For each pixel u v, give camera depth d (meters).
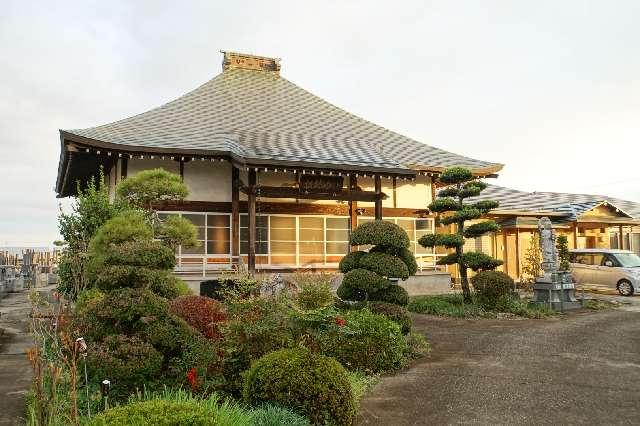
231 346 6.21
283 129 20.09
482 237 22.28
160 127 17.81
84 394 5.07
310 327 7.56
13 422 4.98
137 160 15.79
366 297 9.93
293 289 10.88
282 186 17.50
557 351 8.86
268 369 5.24
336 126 22.19
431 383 6.89
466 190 14.35
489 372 7.43
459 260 14.34
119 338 5.60
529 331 10.91
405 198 19.83
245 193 16.25
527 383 6.81
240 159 15.07
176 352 6.03
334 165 16.38
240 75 24.47
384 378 7.20
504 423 5.32
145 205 12.20
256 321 6.39
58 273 10.09
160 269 6.39
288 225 17.75
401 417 5.54
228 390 5.84
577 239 24.33
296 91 24.70
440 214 20.22
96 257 7.77
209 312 7.40
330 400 5.03
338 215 18.52
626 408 5.75
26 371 7.01
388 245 10.49
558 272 15.09
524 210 22.28
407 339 9.16
